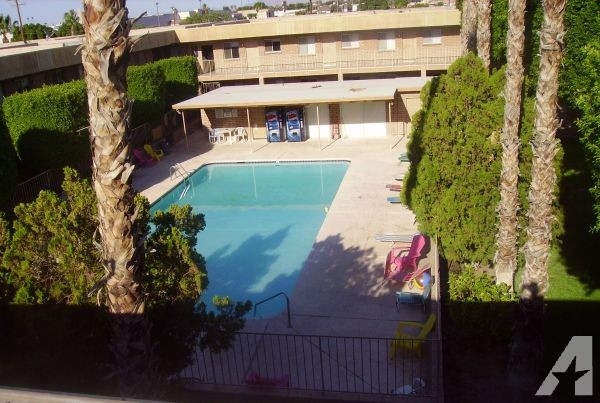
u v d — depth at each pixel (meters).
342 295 13.30
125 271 5.86
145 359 6.16
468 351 10.88
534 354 9.62
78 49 5.38
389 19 32.84
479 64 12.59
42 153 19.91
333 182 23.86
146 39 32.53
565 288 12.79
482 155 12.27
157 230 8.70
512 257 11.70
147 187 23.50
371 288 13.52
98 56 5.23
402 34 33.75
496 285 11.27
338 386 9.78
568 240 15.05
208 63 36.59
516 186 11.23
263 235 18.73
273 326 12.12
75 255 7.40
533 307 9.40
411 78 30.97
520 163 12.12
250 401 9.35
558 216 13.78
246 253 17.36
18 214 7.83
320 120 30.48
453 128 12.38
